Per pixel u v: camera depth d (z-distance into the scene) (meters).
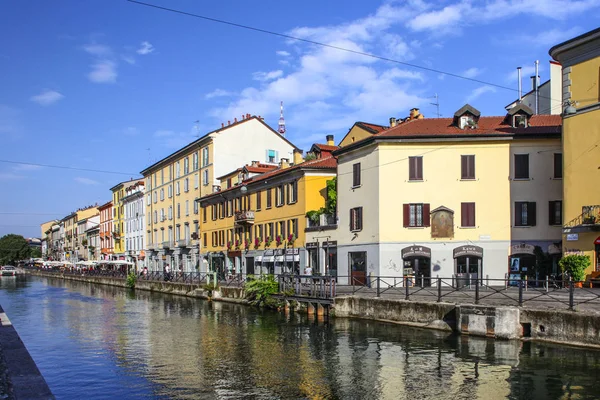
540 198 34.72
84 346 22.70
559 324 18.97
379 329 24.14
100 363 19.25
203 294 44.59
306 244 42.47
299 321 28.47
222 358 19.67
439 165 35.31
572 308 19.11
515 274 34.28
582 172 28.27
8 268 122.75
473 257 34.81
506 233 34.69
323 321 27.80
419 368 17.00
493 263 34.62
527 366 16.58
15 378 10.09
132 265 81.12
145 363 19.14
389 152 35.53
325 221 41.12
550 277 33.12
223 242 57.62
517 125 36.38
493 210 34.88
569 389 14.41
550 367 16.33
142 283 59.88
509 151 35.06
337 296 28.47
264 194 49.12
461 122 36.25
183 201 69.56
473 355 18.22
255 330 26.00
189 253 66.94
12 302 44.22
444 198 35.16
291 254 44.25
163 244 73.69
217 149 61.88
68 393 15.48
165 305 40.53
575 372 15.73
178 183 71.25
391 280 34.91
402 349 19.70
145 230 82.88
